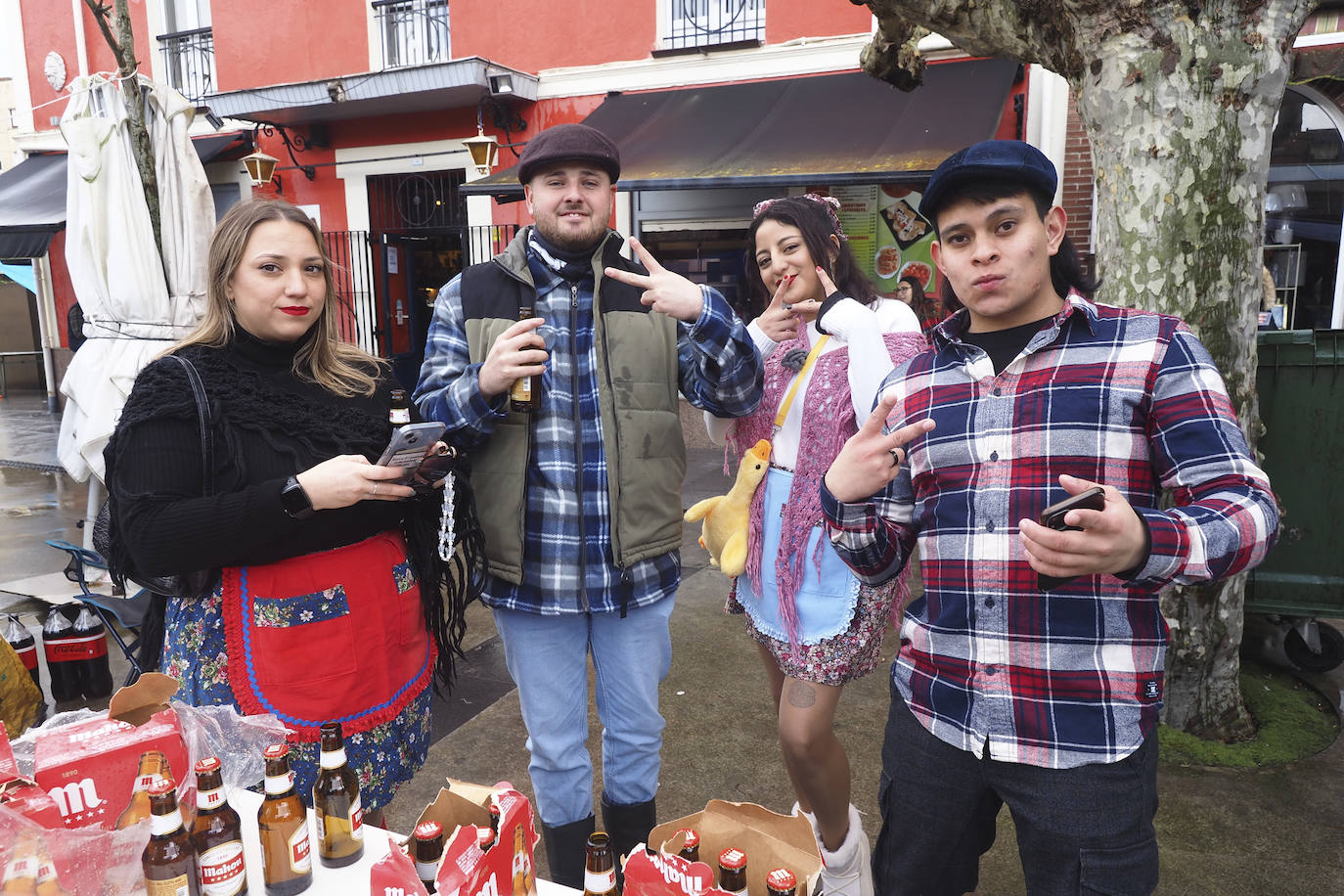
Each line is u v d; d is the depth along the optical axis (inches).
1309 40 221.0
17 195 388.5
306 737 62.2
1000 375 52.9
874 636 75.6
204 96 350.3
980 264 51.3
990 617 52.0
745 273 93.0
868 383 72.5
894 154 247.6
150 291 160.4
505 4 335.9
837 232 83.0
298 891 46.0
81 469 167.2
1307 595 131.3
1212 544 42.8
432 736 122.1
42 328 468.1
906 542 60.1
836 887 78.5
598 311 80.1
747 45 305.4
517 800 44.8
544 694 81.4
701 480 271.1
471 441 77.2
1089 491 42.4
